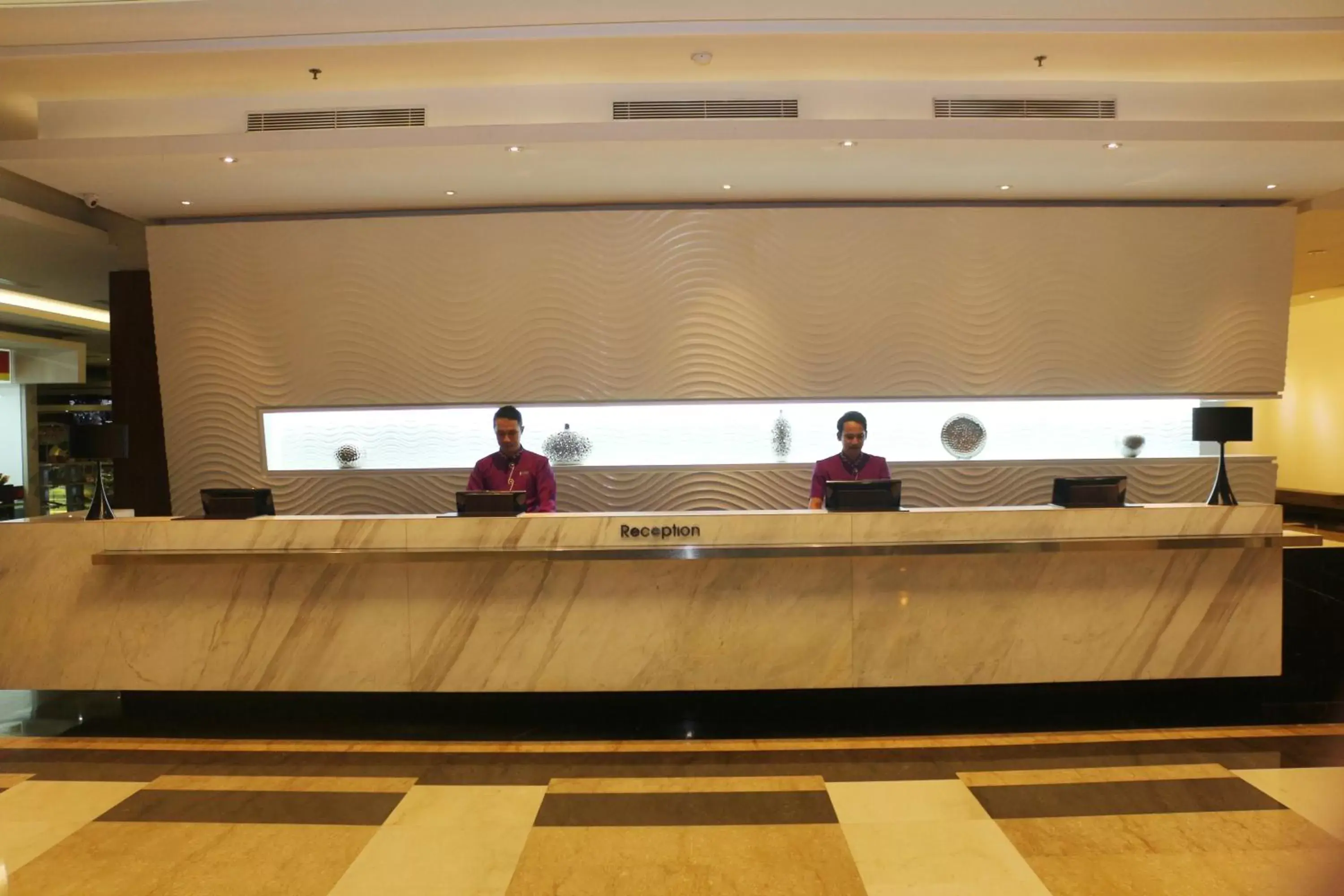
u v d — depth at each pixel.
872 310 6.05
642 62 4.45
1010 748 3.35
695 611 3.66
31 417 10.73
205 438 6.15
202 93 4.73
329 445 6.29
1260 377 6.15
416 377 6.05
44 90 4.66
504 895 2.30
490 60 4.39
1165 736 3.47
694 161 4.97
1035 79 4.73
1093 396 6.15
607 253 5.97
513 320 6.02
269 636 3.75
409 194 5.53
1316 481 10.41
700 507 6.21
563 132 4.53
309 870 2.44
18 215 5.54
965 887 2.30
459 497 3.79
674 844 2.57
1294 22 3.94
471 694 3.88
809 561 3.66
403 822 2.75
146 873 2.44
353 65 4.42
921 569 3.68
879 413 6.41
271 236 5.94
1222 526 3.72
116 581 3.80
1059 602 3.70
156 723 3.78
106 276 7.53
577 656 3.67
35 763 3.32
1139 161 5.02
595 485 6.19
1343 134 4.58
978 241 6.01
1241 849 2.49
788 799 2.89
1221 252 6.03
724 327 6.03
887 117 4.73
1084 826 2.66
